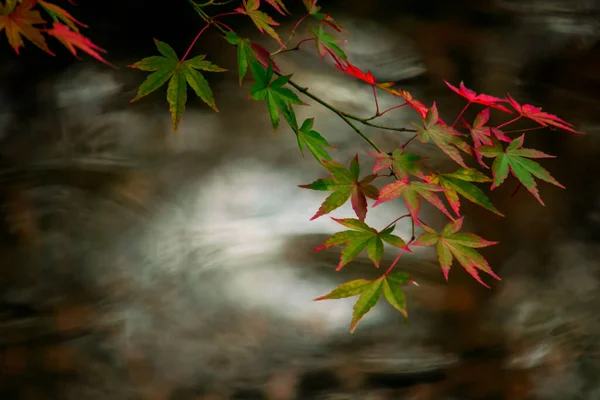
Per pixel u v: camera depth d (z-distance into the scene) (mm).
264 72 1820
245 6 1873
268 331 2646
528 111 1873
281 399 2398
